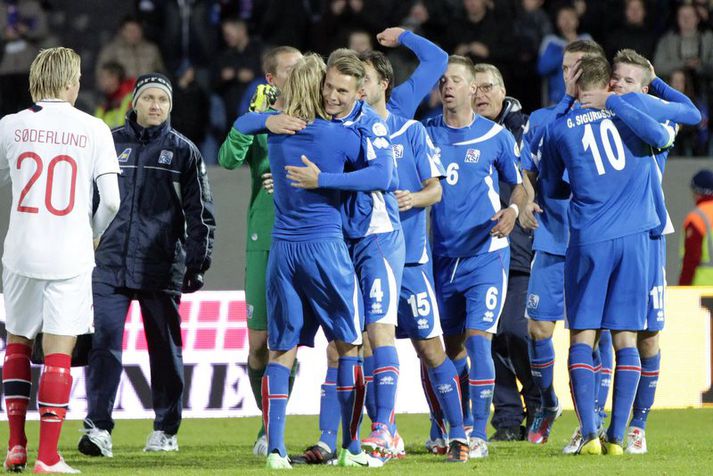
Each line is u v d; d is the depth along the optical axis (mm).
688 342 37531
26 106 52094
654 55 49656
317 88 21703
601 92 24375
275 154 21828
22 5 52375
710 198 38250
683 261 38469
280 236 21859
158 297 27578
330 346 23734
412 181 24609
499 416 29969
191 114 48969
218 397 35562
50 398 21625
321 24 51156
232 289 42156
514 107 29812
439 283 26250
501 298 25719
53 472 21453
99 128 22047
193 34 52438
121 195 27312
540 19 49469
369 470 21234
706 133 48594
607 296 24500
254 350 27469
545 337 27625
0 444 29094
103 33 54969
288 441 29938
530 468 21672
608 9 50719
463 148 26062
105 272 27109
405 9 50812
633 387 24656
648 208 24484
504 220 25250
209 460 25266
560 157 25016
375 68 24406
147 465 24078
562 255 27266
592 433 24594
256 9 52094
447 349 26844
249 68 49656
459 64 26125
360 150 21781
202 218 27688
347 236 22922
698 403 37531
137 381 34906
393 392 22969
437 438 26438
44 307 21750
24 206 21594
